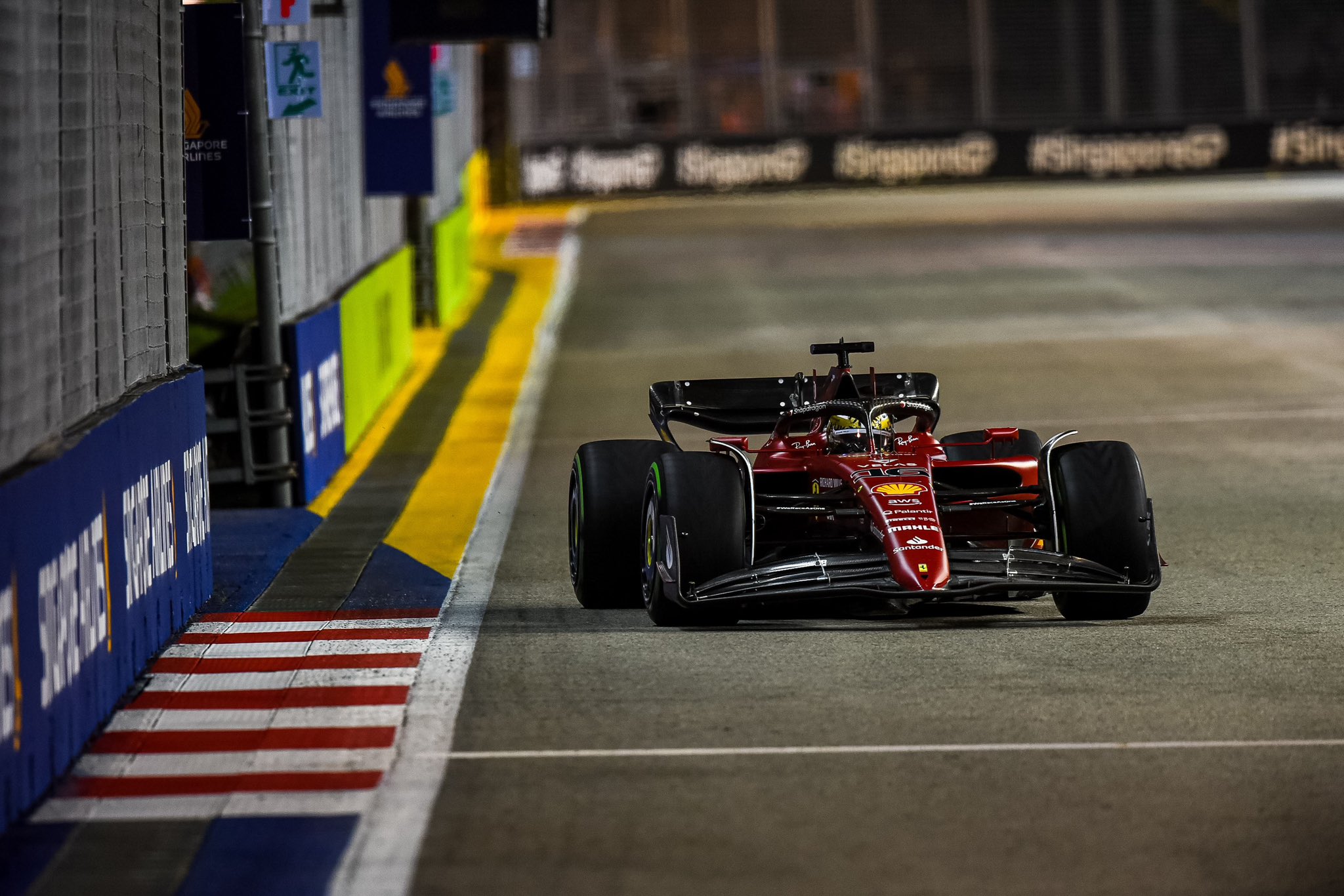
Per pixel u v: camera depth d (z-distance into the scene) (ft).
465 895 64.44
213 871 67.56
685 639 105.09
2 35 76.43
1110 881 65.05
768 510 105.60
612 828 71.10
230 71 140.67
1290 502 153.48
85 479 86.89
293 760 81.87
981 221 497.87
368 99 223.30
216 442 160.66
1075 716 86.22
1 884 66.90
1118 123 652.89
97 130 95.61
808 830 70.64
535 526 150.10
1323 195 543.39
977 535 110.32
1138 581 105.60
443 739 84.53
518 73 645.51
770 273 391.65
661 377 250.98
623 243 472.44
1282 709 87.20
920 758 79.87
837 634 105.60
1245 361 249.34
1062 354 263.70
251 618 115.14
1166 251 404.16
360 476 179.73
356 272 222.89
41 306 82.74
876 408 109.29
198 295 163.12
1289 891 63.93
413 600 121.08
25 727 75.25
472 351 281.74
